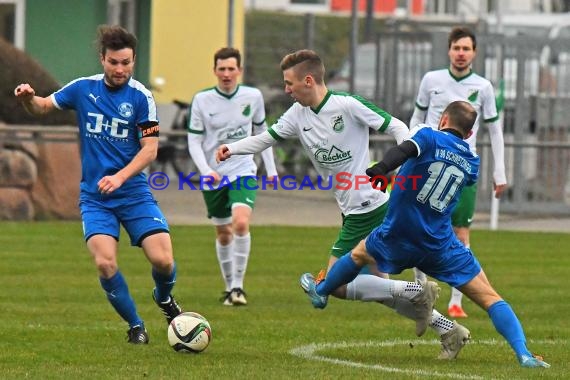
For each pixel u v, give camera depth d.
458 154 21.69
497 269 39.00
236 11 80.25
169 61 77.12
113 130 23.25
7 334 25.00
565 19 88.69
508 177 58.91
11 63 53.41
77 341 24.22
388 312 29.66
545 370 21.22
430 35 58.94
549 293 33.69
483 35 57.28
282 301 31.36
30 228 47.97
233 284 30.83
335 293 23.30
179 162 62.81
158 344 23.97
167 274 23.61
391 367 21.61
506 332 21.75
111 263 23.09
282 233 48.69
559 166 58.22
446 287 35.62
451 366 21.81
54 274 35.44
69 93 23.42
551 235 49.81
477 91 30.75
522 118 57.69
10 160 50.50
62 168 51.47
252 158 31.98
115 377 20.09
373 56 81.50
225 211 31.66
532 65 57.78
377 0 111.94
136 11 74.06
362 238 24.94
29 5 69.31
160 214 23.66
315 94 24.23
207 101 31.98
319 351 23.53
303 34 98.31
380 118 24.06
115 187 22.50
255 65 94.25
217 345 24.03
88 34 69.62
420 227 21.72
